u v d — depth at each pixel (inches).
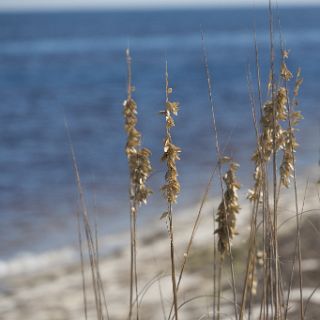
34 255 815.7
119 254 767.1
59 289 666.8
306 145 1385.3
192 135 1648.6
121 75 3464.6
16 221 973.8
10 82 3294.8
